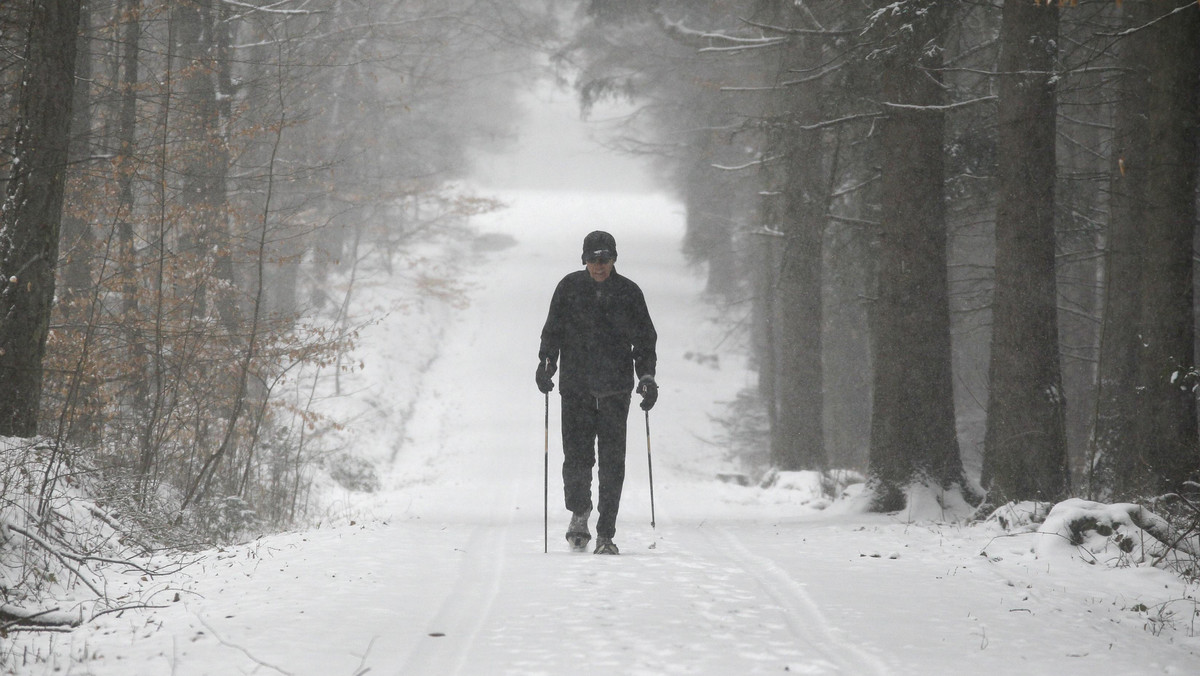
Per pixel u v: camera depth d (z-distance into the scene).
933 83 47.47
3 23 40.12
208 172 53.00
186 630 17.91
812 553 28.50
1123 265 51.31
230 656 16.09
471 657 16.12
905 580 23.91
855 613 19.80
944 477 46.91
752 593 21.45
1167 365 41.78
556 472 80.06
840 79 50.47
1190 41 42.53
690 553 27.50
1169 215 42.31
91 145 48.16
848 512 47.12
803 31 52.69
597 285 27.52
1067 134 71.19
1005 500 42.34
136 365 41.59
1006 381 43.00
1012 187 43.19
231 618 18.75
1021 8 42.94
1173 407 41.62
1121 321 51.03
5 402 31.09
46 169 32.22
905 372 47.16
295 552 26.98
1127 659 16.91
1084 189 57.84
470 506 58.53
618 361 27.38
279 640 17.02
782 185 65.06
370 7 87.44
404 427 102.69
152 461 39.28
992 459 44.03
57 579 23.11
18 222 31.77
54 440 31.31
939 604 21.05
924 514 45.16
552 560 25.59
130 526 29.69
